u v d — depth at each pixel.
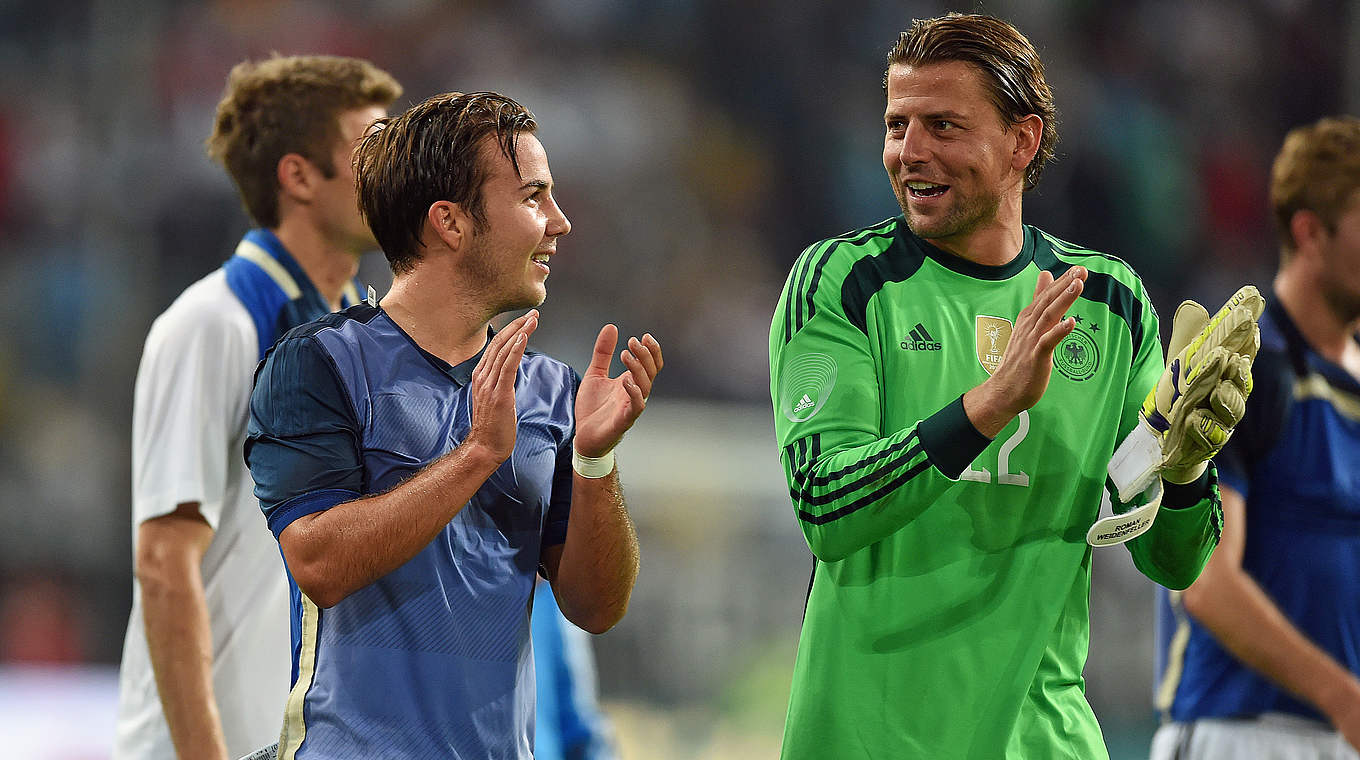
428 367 9.25
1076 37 50.66
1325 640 13.52
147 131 43.16
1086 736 9.65
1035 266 9.88
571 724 14.28
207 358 12.05
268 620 12.27
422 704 8.83
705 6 49.72
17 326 40.22
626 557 9.66
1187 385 8.55
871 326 9.53
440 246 9.27
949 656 9.30
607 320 44.72
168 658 11.61
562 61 48.44
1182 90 50.91
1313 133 14.02
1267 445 13.48
